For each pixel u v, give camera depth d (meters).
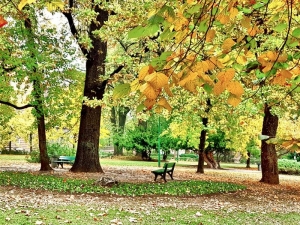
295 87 2.56
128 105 13.55
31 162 27.80
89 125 18.69
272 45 5.97
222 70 1.93
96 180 14.40
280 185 18.31
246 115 18.16
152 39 11.24
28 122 34.44
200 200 12.00
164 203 10.94
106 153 48.25
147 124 41.44
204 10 2.02
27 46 16.50
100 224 7.57
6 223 7.17
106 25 12.11
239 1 2.15
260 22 2.47
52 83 17.77
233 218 9.05
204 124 24.02
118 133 42.19
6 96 18.39
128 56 13.65
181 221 8.31
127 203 10.59
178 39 2.04
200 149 24.88
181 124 25.59
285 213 10.27
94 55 18.41
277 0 2.27
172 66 1.79
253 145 31.30
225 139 30.17
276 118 18.77
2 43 13.86
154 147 39.41
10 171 18.03
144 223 7.93
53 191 12.19
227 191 14.43
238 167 38.59
